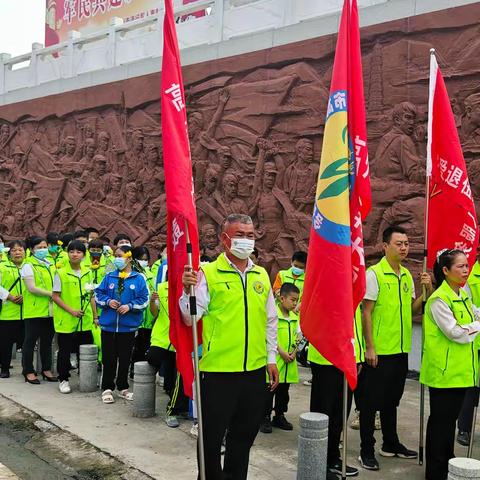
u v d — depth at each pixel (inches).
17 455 191.3
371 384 179.6
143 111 433.1
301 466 157.5
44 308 287.0
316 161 330.3
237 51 370.6
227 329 137.5
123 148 444.1
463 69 279.7
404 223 292.8
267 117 352.2
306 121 335.0
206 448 136.6
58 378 286.0
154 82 422.0
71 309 269.3
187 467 178.1
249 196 360.5
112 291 254.8
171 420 218.2
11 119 543.5
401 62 299.3
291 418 231.6
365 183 161.6
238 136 367.2
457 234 185.2
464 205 183.9
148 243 418.6
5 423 223.6
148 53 442.3
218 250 368.8
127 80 441.1
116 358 258.2
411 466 179.6
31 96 526.3
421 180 287.9
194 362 134.0
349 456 188.4
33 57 537.0
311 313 153.7
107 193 455.8
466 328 160.9
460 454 190.9
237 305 138.3
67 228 487.5
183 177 144.0
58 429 213.6
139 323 260.8
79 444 198.5
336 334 149.5
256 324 140.0
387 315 179.9
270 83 350.6
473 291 208.7
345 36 160.2
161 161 417.4
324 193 155.7
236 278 140.1
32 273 284.7
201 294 138.6
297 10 352.2
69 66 502.3
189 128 394.6
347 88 158.9
